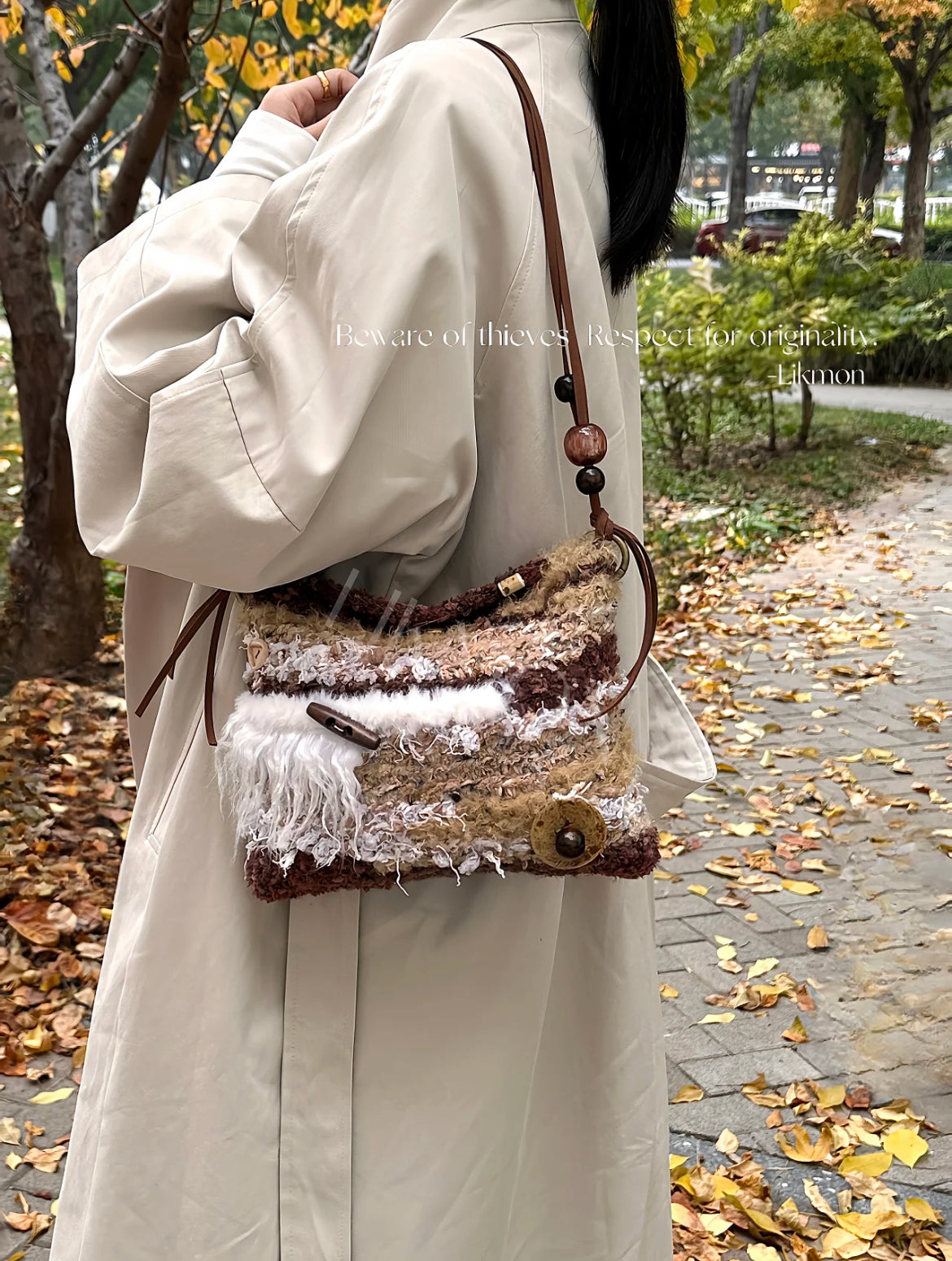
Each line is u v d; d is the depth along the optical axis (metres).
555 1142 1.33
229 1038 1.14
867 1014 2.80
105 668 4.86
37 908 3.18
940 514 7.38
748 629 5.98
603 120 1.21
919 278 7.41
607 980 1.30
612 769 1.04
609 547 1.08
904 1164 2.27
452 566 1.18
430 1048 1.17
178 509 0.99
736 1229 2.11
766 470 8.28
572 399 1.10
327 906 1.15
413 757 1.01
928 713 4.76
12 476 7.02
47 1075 2.59
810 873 3.56
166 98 3.72
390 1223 1.15
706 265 7.80
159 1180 1.14
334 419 0.98
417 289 1.00
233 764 1.06
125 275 1.10
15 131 4.34
